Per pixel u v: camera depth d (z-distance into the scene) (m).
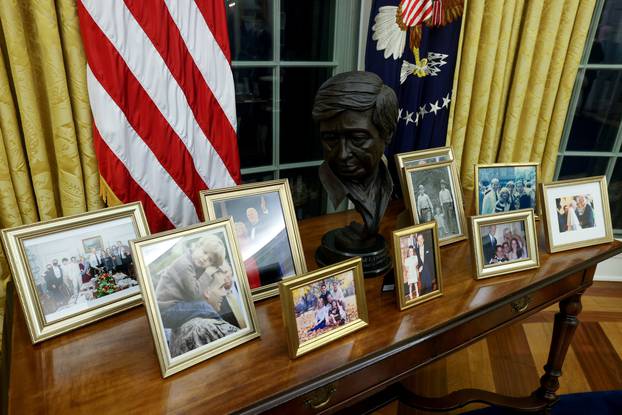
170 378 0.78
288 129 1.73
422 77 1.59
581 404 1.61
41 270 0.84
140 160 1.20
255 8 1.50
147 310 0.77
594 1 1.72
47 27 1.04
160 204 1.27
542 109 1.88
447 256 1.26
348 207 1.86
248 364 0.82
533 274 1.17
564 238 1.29
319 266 1.17
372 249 1.13
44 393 0.74
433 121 1.66
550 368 1.49
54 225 0.85
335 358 0.85
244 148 1.67
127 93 1.14
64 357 0.82
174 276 0.81
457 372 1.79
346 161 0.99
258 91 1.62
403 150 1.67
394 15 1.45
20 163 1.12
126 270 0.94
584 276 1.34
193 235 0.84
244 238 0.99
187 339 0.81
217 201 0.97
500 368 1.81
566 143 2.21
